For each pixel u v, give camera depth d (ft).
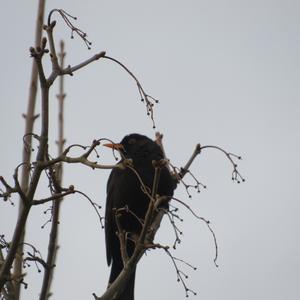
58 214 24.91
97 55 23.22
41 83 21.85
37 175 21.47
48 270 24.30
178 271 24.76
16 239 21.84
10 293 24.06
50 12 22.77
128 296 38.65
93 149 21.66
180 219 25.21
